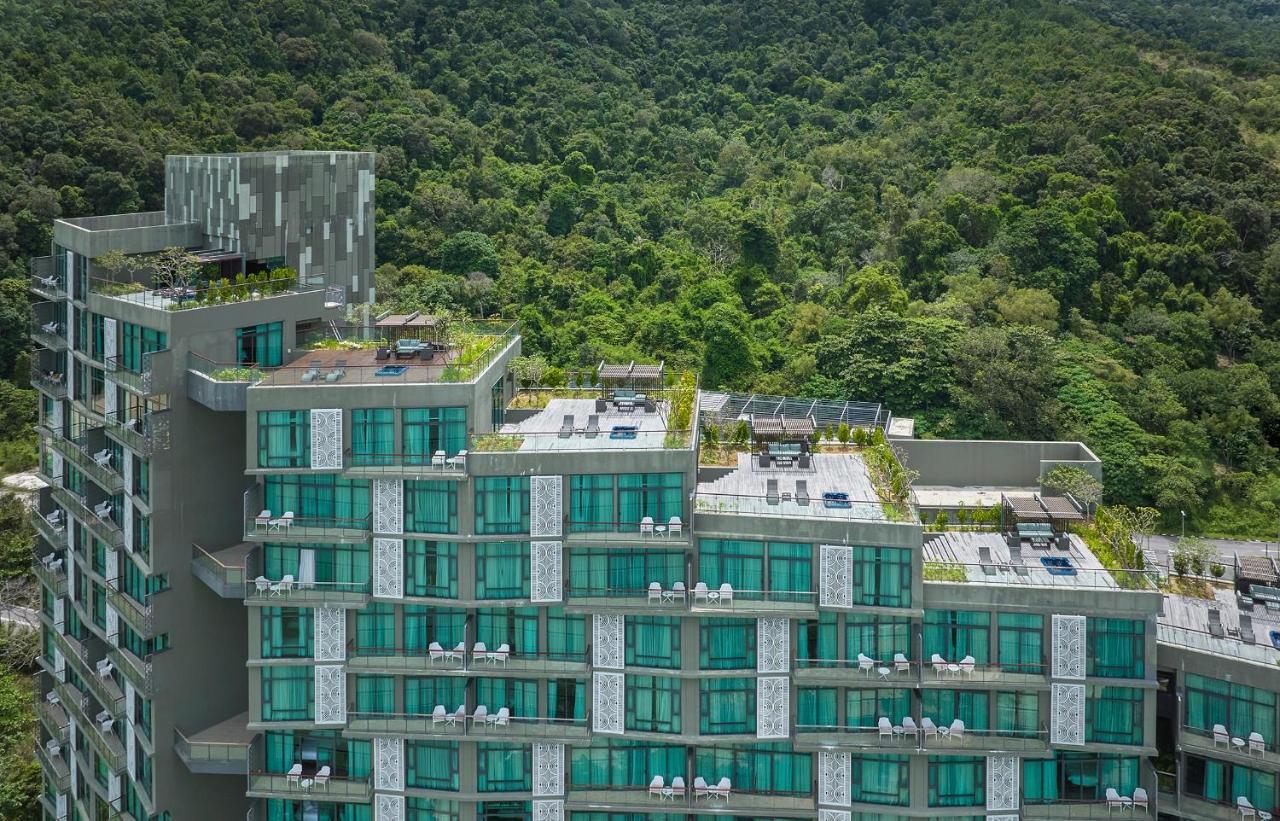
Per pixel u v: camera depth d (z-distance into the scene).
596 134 177.25
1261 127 167.12
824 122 185.50
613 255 137.38
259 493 53.91
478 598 52.62
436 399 52.50
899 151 166.00
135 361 56.59
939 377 107.00
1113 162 148.25
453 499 52.44
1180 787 50.38
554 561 52.44
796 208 154.00
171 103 157.38
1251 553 88.31
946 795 51.81
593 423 57.75
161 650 54.78
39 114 144.25
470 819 53.69
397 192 145.62
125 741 58.81
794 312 124.69
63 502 64.94
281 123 160.88
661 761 53.56
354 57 183.38
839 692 52.16
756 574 52.25
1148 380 112.75
